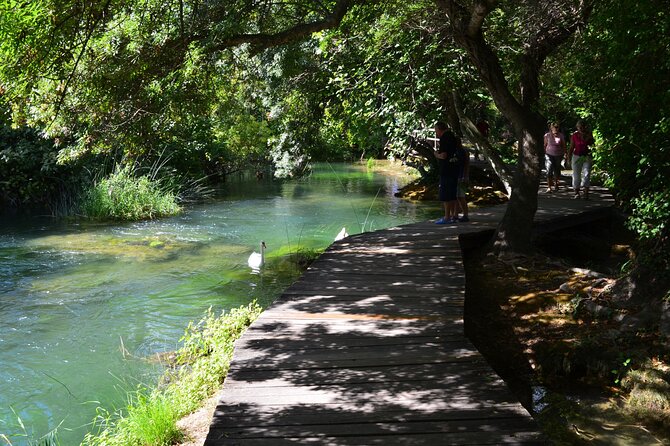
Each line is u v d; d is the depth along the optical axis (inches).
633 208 327.0
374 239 446.6
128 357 316.5
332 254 399.2
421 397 193.2
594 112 315.9
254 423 178.7
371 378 207.8
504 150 967.6
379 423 177.5
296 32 358.9
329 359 224.4
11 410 263.1
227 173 1166.3
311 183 1080.8
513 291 336.8
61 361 312.0
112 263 509.0
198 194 904.3
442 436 169.8
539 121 387.2
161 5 322.0
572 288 325.7
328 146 1107.3
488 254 400.8
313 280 334.0
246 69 414.9
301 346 237.5
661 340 257.8
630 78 273.3
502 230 400.2
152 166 825.5
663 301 272.5
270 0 393.1
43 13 261.7
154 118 322.7
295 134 879.1
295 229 653.3
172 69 316.5
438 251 401.7
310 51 696.4
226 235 623.2
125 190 735.7
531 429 173.0
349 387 201.2
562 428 217.6
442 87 514.9
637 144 281.9
